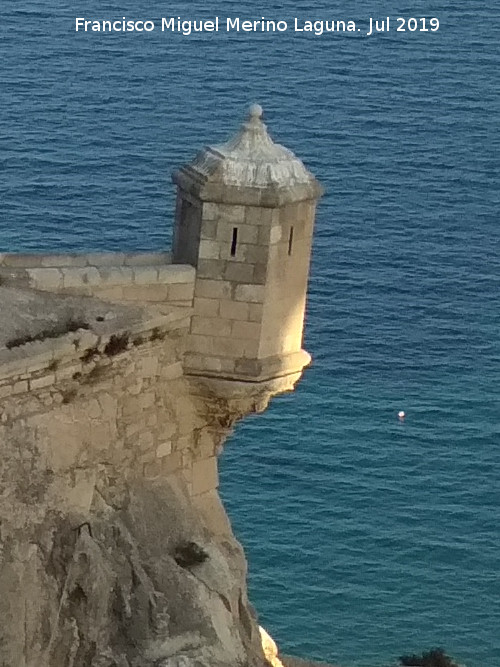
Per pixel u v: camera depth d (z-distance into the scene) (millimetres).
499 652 55344
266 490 62156
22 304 24250
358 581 57938
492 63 120938
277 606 56094
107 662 24125
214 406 26297
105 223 80000
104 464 24812
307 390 69250
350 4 134875
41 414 23625
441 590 58031
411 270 81250
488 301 78625
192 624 24797
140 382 25188
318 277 79125
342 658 54062
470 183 94312
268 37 121062
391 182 92812
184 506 26094
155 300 25203
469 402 69812
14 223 79000
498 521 62062
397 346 73438
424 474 64562
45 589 23438
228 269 25266
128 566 24719
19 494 23219
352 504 62000
